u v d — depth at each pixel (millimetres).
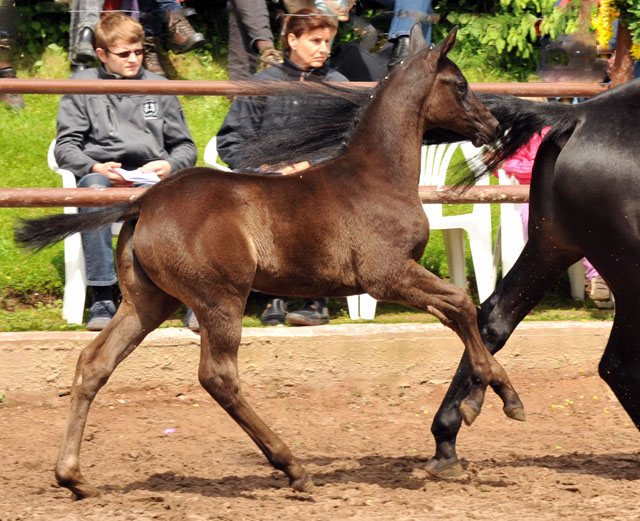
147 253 6055
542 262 6809
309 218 6188
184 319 9062
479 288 9820
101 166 9086
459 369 6652
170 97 9578
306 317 8992
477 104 6566
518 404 6438
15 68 12984
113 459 7086
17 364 8219
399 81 6516
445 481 6508
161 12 12500
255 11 9180
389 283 6316
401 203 6375
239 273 6008
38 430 7723
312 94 6758
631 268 6262
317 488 6320
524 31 12766
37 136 12156
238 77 9070
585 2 10734
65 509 5840
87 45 11742
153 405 8375
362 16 10805
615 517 5641
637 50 8828
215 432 7809
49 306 9500
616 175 6184
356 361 8719
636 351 6461
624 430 7863
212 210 6020
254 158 6828
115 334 6289
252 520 5645
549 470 6711
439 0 13320
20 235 6098
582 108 6469
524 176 9875
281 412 8258
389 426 7988
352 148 6480
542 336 8953
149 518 5648
